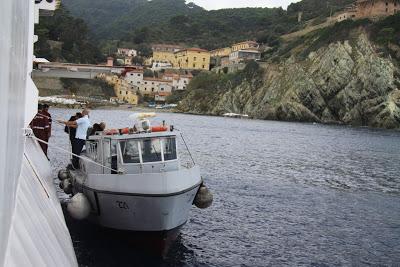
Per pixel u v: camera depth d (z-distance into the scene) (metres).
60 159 34.97
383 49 145.62
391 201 28.12
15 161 4.91
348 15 182.88
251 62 174.25
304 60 155.00
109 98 179.50
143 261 14.34
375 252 17.64
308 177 36.31
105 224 15.43
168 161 15.54
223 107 171.25
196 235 18.39
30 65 12.67
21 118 5.99
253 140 73.38
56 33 186.62
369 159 53.06
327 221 22.28
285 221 21.77
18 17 4.63
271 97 155.00
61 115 88.88
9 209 4.15
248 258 16.06
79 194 15.56
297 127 119.81
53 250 7.15
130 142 15.23
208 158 45.09
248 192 28.44
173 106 192.25
